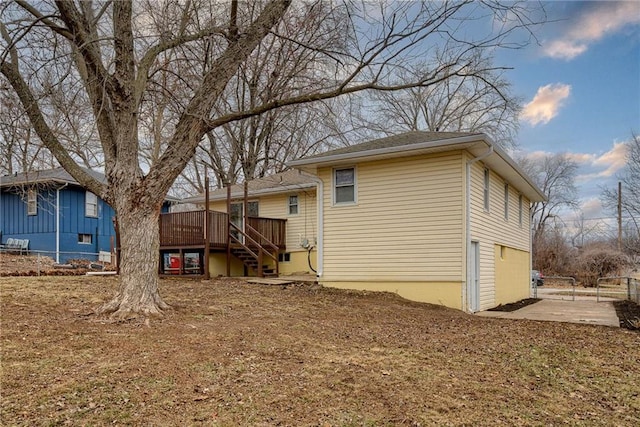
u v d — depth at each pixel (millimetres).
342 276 12164
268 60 12555
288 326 7094
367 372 4883
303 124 21828
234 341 5836
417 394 4262
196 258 19078
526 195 17094
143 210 7094
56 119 7590
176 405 3738
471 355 5816
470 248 10586
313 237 16625
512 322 8672
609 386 4734
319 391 4230
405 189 11328
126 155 6992
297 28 8406
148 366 4625
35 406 3545
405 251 11250
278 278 14430
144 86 7227
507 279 14039
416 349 6023
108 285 10672
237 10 7582
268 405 3834
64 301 8141
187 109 7129
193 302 8812
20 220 19453
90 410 3541
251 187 18406
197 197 20266
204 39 7906
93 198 20281
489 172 12352
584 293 19250
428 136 11875
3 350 4844
